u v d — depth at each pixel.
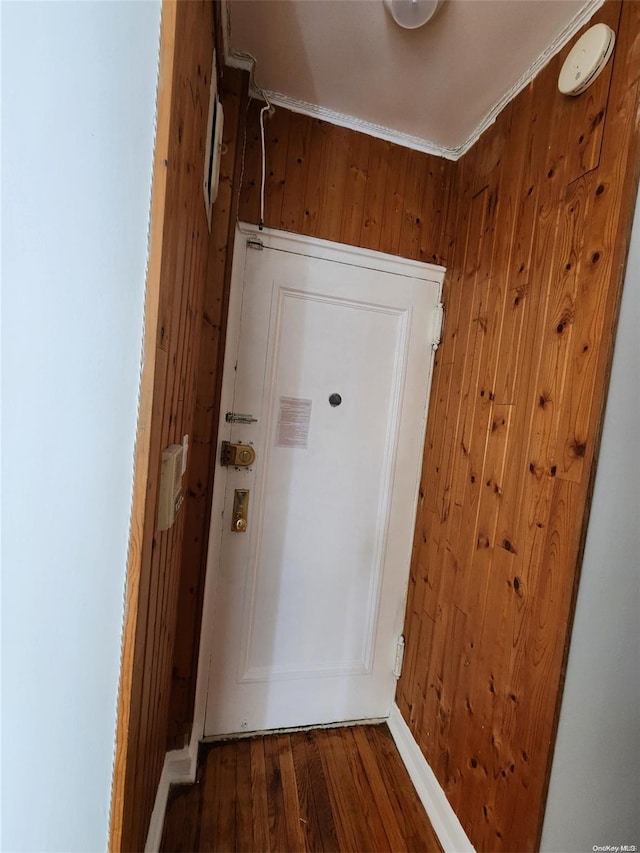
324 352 1.49
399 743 1.55
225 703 1.51
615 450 0.88
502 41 1.08
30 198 0.44
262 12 1.06
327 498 1.54
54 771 0.52
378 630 1.63
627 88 0.87
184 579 1.34
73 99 0.45
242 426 1.43
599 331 0.89
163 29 0.50
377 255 1.50
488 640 1.15
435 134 1.48
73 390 0.48
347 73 1.25
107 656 0.54
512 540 1.09
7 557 0.47
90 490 0.51
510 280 1.20
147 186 0.52
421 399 1.60
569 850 0.94
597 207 0.92
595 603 0.90
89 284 0.48
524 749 0.98
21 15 0.42
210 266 1.29
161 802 1.19
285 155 1.39
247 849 1.17
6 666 0.48
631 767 0.96
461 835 1.17
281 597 1.52
